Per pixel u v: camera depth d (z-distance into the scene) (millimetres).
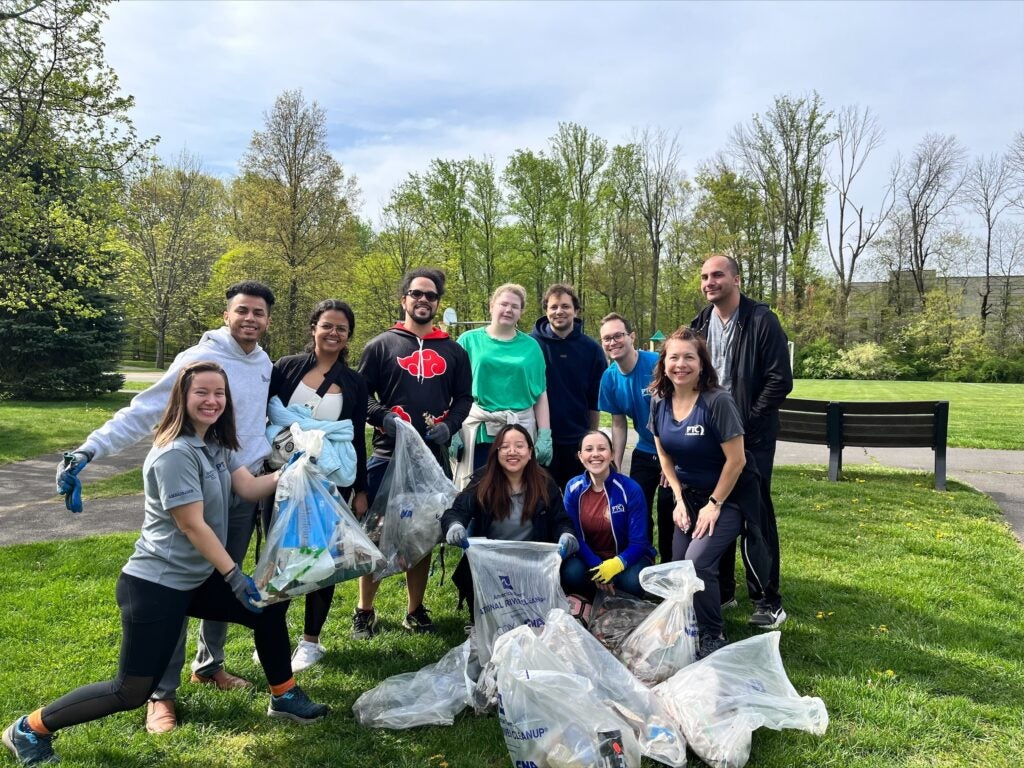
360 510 3678
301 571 2652
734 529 3443
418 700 2949
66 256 15188
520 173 35750
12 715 2891
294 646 3682
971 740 2738
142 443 11289
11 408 16266
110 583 4527
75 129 12344
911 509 6559
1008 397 21047
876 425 7746
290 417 3250
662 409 3639
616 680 2775
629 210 39562
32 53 11758
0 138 11977
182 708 3004
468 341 4348
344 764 2607
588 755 2295
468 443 4250
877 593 4355
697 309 39781
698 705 2695
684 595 3080
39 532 6020
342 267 26203
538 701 2375
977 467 9000
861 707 2953
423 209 27953
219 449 2760
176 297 30375
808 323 38344
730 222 40312
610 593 3713
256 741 2773
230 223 29906
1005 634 3748
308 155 25703
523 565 3207
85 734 2779
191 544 2557
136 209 27078
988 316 40188
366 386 3588
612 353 4293
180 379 2604
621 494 3777
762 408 3889
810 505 6699
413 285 3867
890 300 41062
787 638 3725
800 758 2604
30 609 4047
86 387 19844
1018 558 5059
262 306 3158
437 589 4547
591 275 37719
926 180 40875
